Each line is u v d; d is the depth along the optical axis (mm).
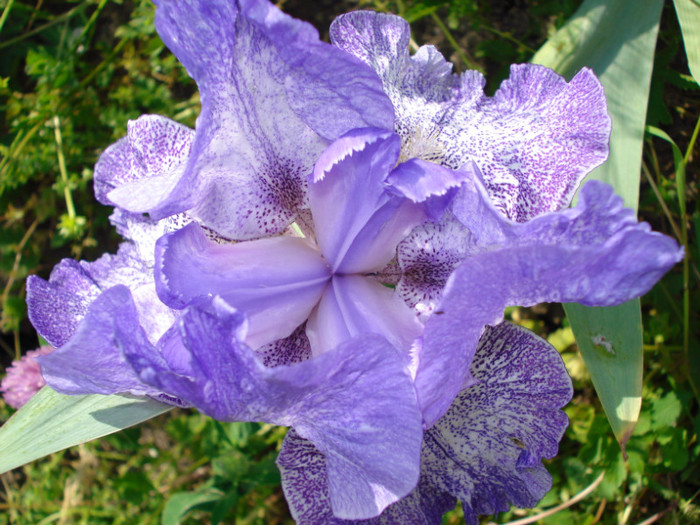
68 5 312
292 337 148
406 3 265
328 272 146
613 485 214
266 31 111
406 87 144
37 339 310
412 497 146
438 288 140
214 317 109
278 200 144
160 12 112
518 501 145
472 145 142
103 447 300
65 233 283
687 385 229
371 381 112
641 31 176
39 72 280
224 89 123
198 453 269
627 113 173
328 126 130
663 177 241
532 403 142
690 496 226
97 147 296
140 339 118
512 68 143
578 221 108
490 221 120
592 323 164
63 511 288
